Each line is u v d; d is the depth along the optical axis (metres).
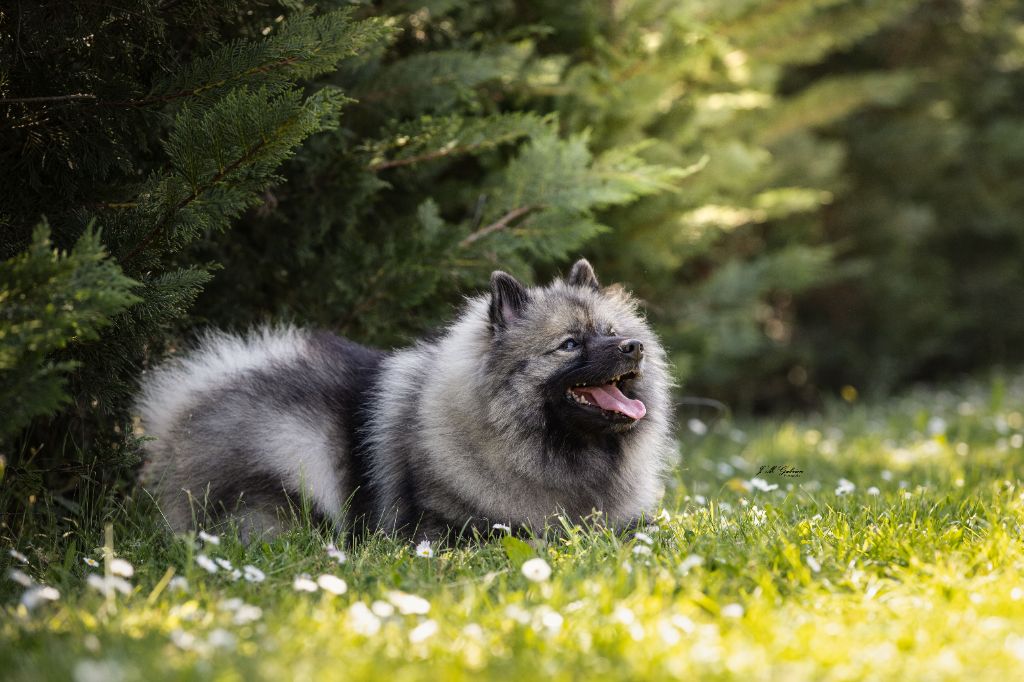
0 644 4.87
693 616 5.37
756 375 24.86
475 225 10.31
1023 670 4.56
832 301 26.75
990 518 7.09
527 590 5.79
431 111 10.48
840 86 19.78
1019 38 27.42
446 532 7.62
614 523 7.98
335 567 6.32
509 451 7.68
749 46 16.19
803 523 6.93
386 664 4.61
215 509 7.73
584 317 7.89
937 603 5.41
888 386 25.95
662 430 8.38
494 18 11.57
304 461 7.84
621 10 12.39
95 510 7.63
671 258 14.02
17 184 7.18
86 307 5.57
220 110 6.48
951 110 27.66
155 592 5.45
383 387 8.16
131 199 7.21
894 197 26.62
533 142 10.00
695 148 14.38
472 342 7.86
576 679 4.51
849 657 4.77
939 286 27.03
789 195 15.77
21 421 5.46
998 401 17.03
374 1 9.85
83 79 7.10
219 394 8.05
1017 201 28.22
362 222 10.55
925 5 25.86
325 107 6.57
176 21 7.45
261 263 9.71
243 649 4.79
